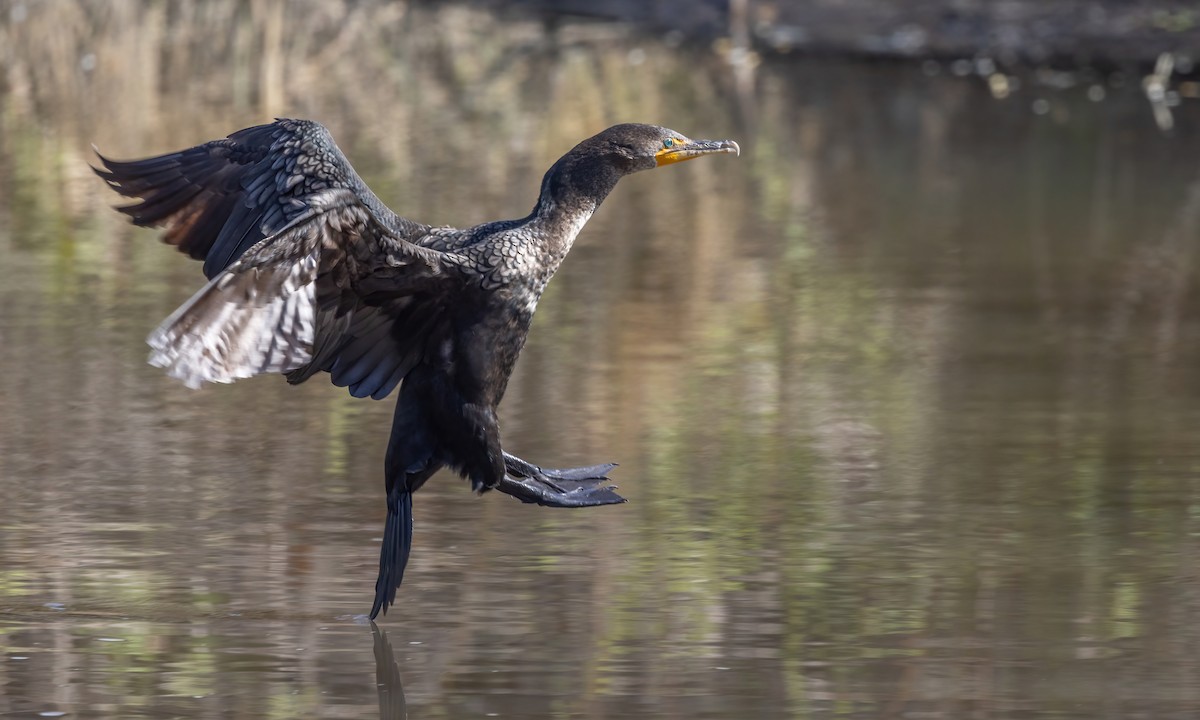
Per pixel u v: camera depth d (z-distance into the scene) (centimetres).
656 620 915
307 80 2803
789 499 1108
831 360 1434
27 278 1630
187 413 1277
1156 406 1310
